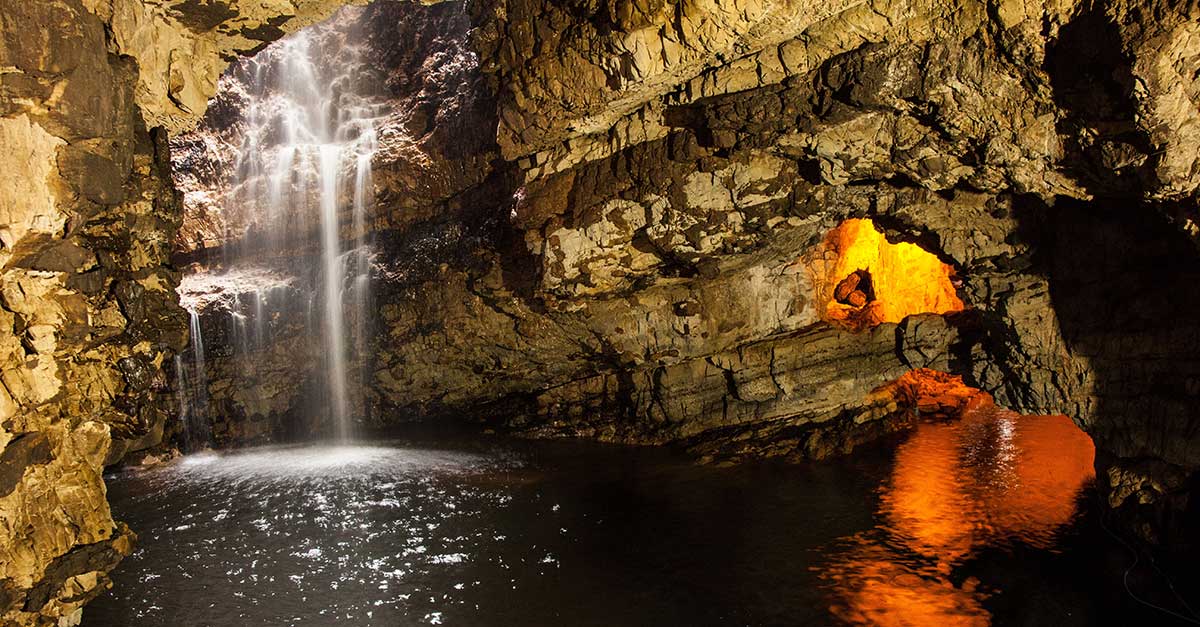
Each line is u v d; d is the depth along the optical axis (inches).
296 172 681.6
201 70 281.9
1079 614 320.2
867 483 483.2
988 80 302.0
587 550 394.6
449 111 623.8
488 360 634.8
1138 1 242.1
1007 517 422.6
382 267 648.4
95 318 220.8
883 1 300.5
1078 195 333.7
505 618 327.0
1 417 198.2
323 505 474.0
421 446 617.6
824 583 353.7
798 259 550.0
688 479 501.4
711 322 551.5
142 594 354.9
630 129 420.5
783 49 338.6
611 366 617.9
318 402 678.5
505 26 406.6
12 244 195.2
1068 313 390.3
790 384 560.1
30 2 190.5
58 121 199.2
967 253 417.4
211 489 517.7
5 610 201.8
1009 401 451.8
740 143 387.2
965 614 323.9
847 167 379.6
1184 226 287.6
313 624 325.1
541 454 577.9
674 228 440.1
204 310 660.7
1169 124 255.0
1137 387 367.6
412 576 368.5
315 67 701.3
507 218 572.7
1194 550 339.9
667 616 326.6
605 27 352.2
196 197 700.7
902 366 537.3
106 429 231.6
